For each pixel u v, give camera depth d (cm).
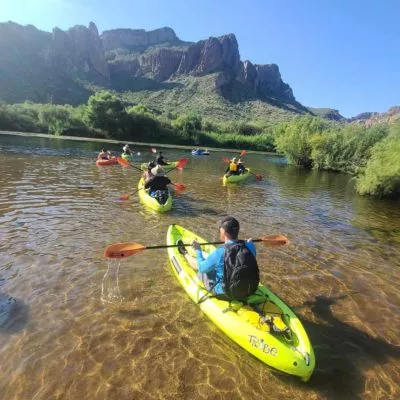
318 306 555
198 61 16125
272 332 414
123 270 620
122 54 18838
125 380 379
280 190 1633
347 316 532
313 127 3416
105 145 3731
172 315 495
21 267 606
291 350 389
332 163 2977
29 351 410
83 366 394
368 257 793
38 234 764
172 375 390
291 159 3366
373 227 1077
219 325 455
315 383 392
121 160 1414
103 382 375
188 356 419
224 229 455
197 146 5512
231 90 14088
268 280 630
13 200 1027
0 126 4703
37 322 462
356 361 434
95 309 499
